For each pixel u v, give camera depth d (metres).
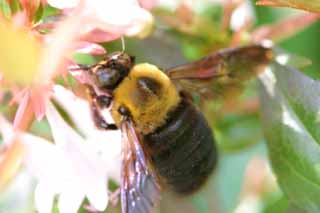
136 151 0.15
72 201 0.14
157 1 0.18
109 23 0.14
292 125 0.16
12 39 0.11
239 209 0.19
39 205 0.14
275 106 0.16
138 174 0.15
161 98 0.16
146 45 0.18
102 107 0.16
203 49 0.19
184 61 0.19
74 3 0.14
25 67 0.11
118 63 0.16
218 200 0.19
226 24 0.19
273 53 0.17
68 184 0.14
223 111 0.19
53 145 0.14
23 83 0.12
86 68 0.15
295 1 0.14
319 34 0.20
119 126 0.16
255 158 0.19
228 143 0.19
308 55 0.20
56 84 0.15
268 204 0.19
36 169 0.14
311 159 0.15
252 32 0.19
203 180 0.16
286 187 0.16
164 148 0.16
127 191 0.15
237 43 0.19
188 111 0.16
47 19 0.15
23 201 0.17
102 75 0.15
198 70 0.16
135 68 0.16
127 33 0.14
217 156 0.16
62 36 0.11
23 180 0.16
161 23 0.19
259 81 0.16
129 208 0.15
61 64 0.13
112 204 0.16
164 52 0.19
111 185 0.16
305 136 0.15
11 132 0.14
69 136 0.15
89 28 0.14
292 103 0.16
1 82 0.14
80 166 0.14
